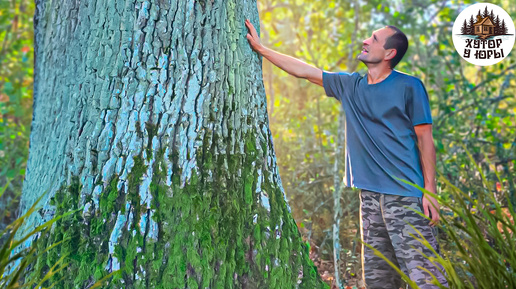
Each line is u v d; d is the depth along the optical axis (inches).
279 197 117.6
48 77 132.0
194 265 105.0
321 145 254.1
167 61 112.7
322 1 315.3
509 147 228.8
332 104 305.0
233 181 112.7
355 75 130.8
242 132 116.3
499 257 93.9
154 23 112.8
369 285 129.3
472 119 253.3
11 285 87.7
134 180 108.2
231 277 107.7
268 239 112.0
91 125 113.2
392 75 125.9
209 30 114.8
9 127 251.1
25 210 127.6
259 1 329.4
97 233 106.0
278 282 110.1
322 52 321.4
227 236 108.8
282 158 260.7
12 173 215.3
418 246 121.0
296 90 338.0
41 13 141.2
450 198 189.9
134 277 103.3
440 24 289.4
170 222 106.6
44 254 106.0
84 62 117.3
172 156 110.3
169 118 111.3
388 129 123.6
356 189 210.5
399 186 122.3
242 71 118.8
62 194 111.2
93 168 111.0
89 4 118.5
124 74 112.7
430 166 123.0
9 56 290.8
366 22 306.0
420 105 122.2
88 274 103.4
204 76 113.8
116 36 113.6
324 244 182.7
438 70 285.3
